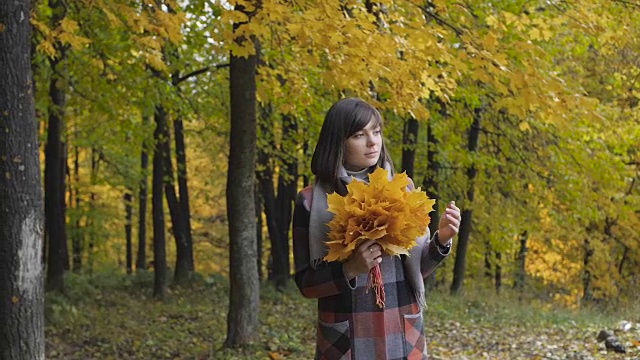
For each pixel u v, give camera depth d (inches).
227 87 463.5
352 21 201.0
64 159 556.1
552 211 539.5
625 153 438.0
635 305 472.7
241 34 207.9
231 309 297.3
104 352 319.3
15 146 161.5
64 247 570.9
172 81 442.6
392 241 77.6
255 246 299.4
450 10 248.1
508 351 299.9
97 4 238.7
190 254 654.5
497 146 506.9
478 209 559.8
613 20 278.2
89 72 347.9
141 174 663.1
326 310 85.0
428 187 513.3
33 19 250.8
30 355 164.1
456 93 379.2
